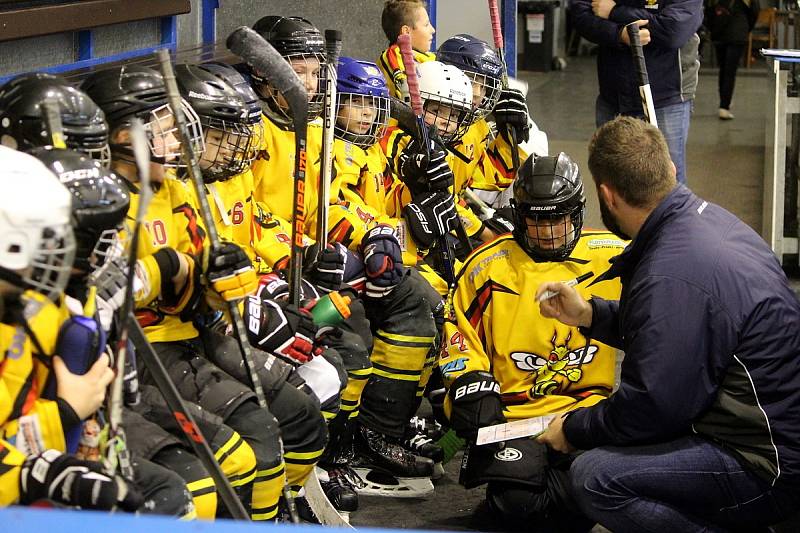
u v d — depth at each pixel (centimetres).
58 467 188
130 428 242
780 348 256
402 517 342
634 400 260
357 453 368
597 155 276
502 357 330
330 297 306
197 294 268
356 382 334
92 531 115
